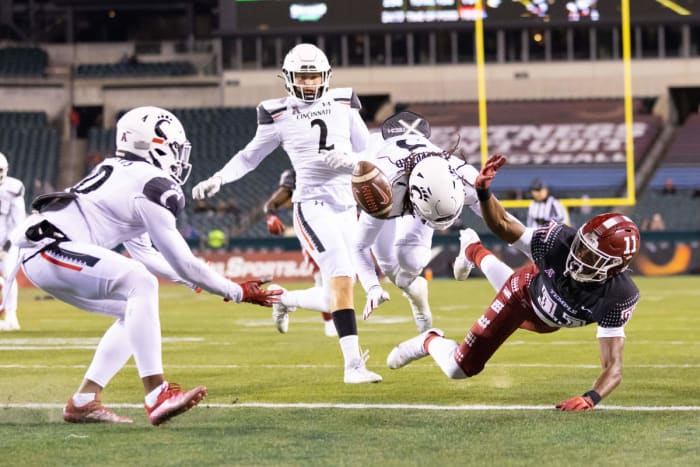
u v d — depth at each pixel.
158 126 12.40
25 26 82.62
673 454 10.32
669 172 69.25
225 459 10.21
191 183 68.56
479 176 11.86
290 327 26.89
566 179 70.56
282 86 74.62
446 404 13.52
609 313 12.50
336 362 18.67
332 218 16.78
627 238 11.78
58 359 19.38
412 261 18.47
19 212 25.92
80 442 11.09
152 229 11.88
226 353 20.36
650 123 72.81
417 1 72.25
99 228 12.13
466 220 54.94
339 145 16.98
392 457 10.27
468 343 13.18
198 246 55.06
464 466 9.86
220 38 75.00
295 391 14.87
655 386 15.04
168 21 82.38
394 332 24.88
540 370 17.02
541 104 73.88
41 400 14.15
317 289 17.98
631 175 61.44
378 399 14.02
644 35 73.12
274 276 53.56
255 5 73.00
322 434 11.46
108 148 71.94
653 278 51.12
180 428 11.88
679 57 72.94
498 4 72.00
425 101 74.25
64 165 72.38
